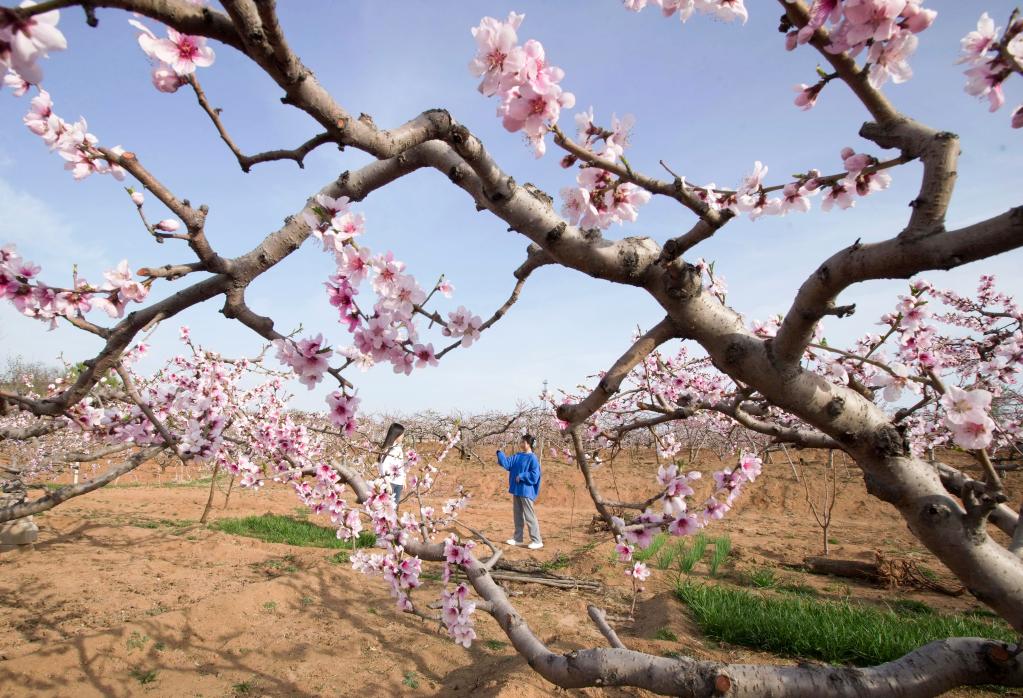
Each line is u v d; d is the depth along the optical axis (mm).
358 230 2025
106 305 2234
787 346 1605
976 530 1606
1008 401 6441
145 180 1749
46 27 1044
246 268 2146
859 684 1783
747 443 11953
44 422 4211
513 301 2219
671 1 1795
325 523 10938
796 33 1518
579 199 1665
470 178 1783
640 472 17438
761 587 7316
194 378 6965
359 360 2230
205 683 4039
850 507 13711
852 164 1657
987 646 1779
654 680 1926
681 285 1642
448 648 4828
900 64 1446
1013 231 1155
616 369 1737
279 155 1448
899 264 1323
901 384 2283
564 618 5703
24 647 4586
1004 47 1551
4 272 2135
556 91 1333
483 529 10883
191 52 1461
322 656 4547
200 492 15062
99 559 7324
